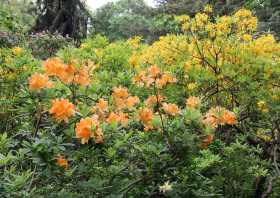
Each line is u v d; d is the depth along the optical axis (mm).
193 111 3275
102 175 3195
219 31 4934
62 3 13391
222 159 4152
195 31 5094
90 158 3133
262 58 4594
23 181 2779
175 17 5219
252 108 4703
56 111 3045
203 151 3652
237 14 5035
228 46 4809
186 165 3371
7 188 2779
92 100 3582
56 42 10992
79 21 13562
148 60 4996
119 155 3158
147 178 3271
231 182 4309
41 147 2844
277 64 4625
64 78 3459
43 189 3035
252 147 4574
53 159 2896
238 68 4629
